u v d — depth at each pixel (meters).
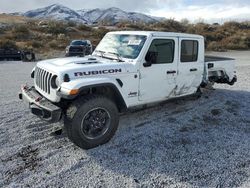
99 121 4.14
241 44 30.62
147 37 4.80
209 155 3.91
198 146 4.21
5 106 6.24
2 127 4.84
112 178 3.29
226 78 7.58
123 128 4.91
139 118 5.46
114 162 3.68
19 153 3.88
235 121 5.43
